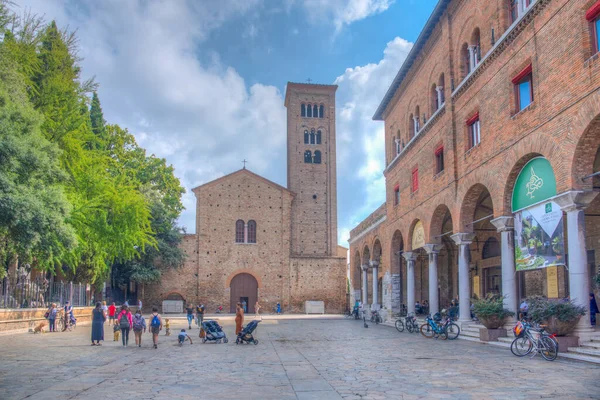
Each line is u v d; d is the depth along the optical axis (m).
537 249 18.75
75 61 31.66
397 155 37.50
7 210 20.50
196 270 58.69
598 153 20.92
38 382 12.50
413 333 28.50
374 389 11.16
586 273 16.14
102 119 49.69
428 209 30.08
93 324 22.42
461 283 25.36
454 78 26.78
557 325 15.93
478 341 21.88
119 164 50.44
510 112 20.47
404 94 36.50
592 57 15.40
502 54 21.25
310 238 66.44
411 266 33.94
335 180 68.44
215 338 23.42
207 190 60.56
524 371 13.31
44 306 33.56
